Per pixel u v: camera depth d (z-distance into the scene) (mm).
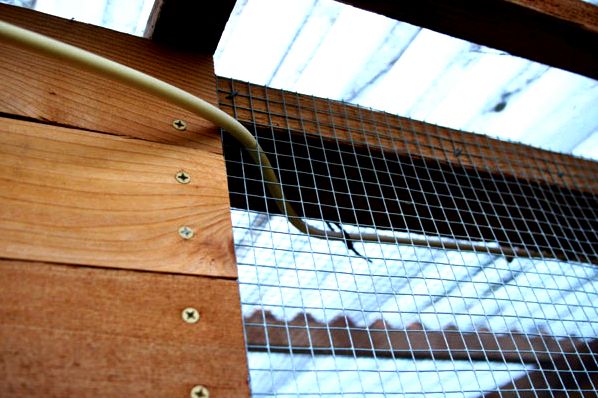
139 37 920
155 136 775
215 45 960
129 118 778
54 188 651
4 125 687
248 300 1241
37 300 560
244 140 839
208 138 815
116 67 744
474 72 1435
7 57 760
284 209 837
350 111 1098
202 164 774
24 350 525
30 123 706
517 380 1581
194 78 915
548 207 1302
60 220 626
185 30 923
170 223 685
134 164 726
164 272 636
